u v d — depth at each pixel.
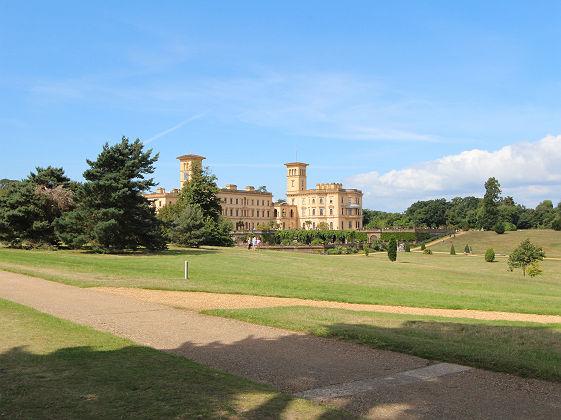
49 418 7.73
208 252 59.41
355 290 27.31
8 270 30.50
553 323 18.19
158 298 21.31
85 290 23.08
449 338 13.98
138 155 52.84
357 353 12.57
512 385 10.19
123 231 51.28
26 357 11.13
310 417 8.26
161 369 10.59
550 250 117.25
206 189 93.94
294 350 12.79
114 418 7.82
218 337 14.11
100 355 11.59
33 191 52.94
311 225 187.38
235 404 8.67
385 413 8.58
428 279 39.62
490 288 35.06
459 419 8.36
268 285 27.45
